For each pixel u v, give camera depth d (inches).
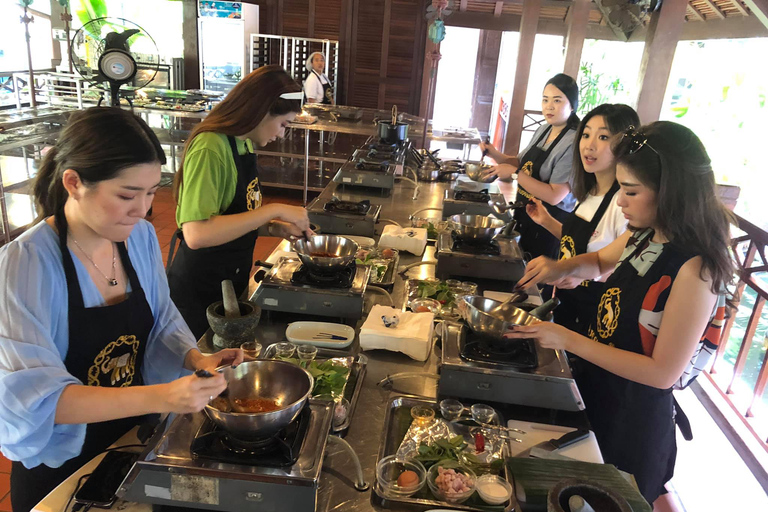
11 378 42.1
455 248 95.7
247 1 327.9
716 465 103.9
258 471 44.2
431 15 147.9
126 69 185.8
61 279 48.3
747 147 249.8
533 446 55.6
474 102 389.4
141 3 320.8
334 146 259.9
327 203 117.5
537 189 123.4
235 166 80.6
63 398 43.1
